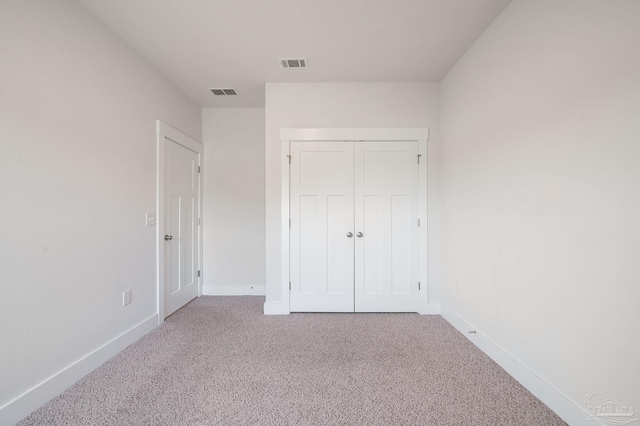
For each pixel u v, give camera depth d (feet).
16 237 4.70
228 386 5.53
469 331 7.59
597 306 4.10
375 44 7.50
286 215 9.63
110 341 6.69
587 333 4.25
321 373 5.99
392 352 6.90
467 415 4.75
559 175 4.76
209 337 7.78
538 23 5.20
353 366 6.26
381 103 9.63
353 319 9.11
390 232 9.71
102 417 4.69
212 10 6.19
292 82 9.62
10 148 4.61
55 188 5.36
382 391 5.39
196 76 9.16
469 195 7.68
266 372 6.02
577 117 4.42
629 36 3.69
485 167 6.91
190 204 10.98
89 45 6.15
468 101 7.73
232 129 12.02
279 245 9.68
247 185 12.04
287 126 9.65
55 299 5.34
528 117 5.47
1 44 4.50
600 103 4.06
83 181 5.98
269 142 9.63
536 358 5.27
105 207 6.59
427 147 9.62
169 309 9.53
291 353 6.86
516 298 5.81
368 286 9.71
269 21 6.58
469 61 7.68
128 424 4.54
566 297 4.63
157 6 6.03
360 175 9.69
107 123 6.66
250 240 12.03
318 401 5.10
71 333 5.66
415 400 5.13
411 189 9.67
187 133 10.71
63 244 5.52
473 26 6.79
